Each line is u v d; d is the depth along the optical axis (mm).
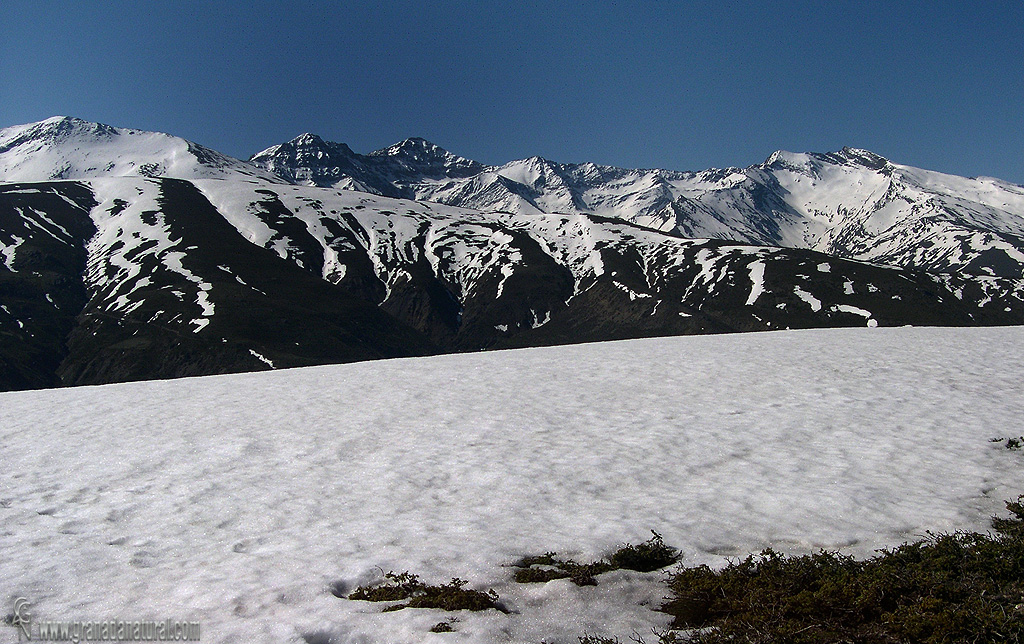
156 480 14055
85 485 13836
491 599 8203
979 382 22062
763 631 7539
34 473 14891
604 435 16875
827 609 8008
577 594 8461
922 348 30094
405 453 15688
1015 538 9719
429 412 20172
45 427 19969
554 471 13969
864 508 11359
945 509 11250
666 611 8258
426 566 9203
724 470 13867
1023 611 7656
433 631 7488
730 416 18516
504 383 25016
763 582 8539
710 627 7793
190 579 8938
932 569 8758
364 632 7457
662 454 15078
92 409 23000
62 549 10242
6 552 10117
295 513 11789
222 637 7336
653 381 24328
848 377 23531
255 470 14641
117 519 11734
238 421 19812
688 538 10211
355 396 23438
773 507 11508
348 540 10344
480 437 16953
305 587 8586
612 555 9578
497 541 10070
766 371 25297
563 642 7375
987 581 8344
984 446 15000
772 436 16328
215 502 12484
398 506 12078
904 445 15211
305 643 7258
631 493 12602
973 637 7172
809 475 13305
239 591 8500
